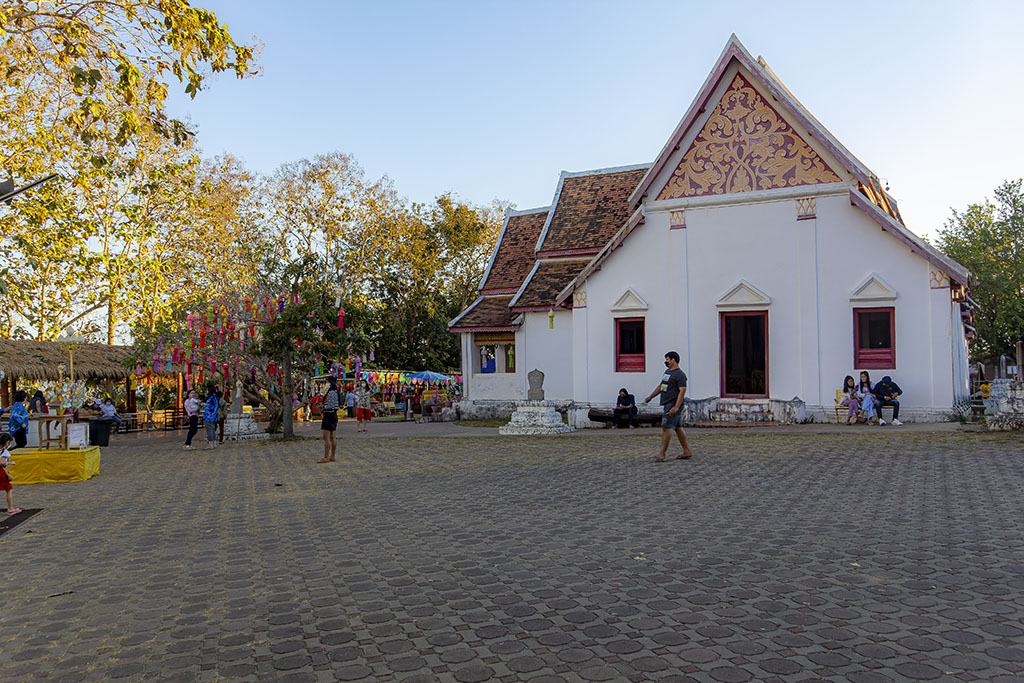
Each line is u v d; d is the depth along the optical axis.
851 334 20.47
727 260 22.09
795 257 21.22
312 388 35.81
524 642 4.95
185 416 33.12
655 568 6.60
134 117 13.32
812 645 4.68
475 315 28.53
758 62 21.70
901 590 5.70
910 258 19.88
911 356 19.81
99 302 28.92
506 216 32.12
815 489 10.19
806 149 21.16
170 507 11.26
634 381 23.56
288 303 22.97
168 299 29.08
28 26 13.31
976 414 19.36
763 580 6.10
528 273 28.83
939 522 7.93
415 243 44.91
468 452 16.77
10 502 11.30
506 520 8.99
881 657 4.45
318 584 6.59
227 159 35.06
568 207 29.16
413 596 6.09
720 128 22.23
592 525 8.49
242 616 5.79
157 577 7.12
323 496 11.52
